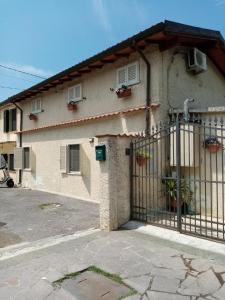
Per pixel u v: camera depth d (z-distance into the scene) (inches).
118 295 152.0
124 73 381.7
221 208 288.8
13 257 207.3
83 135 449.7
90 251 213.2
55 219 319.9
